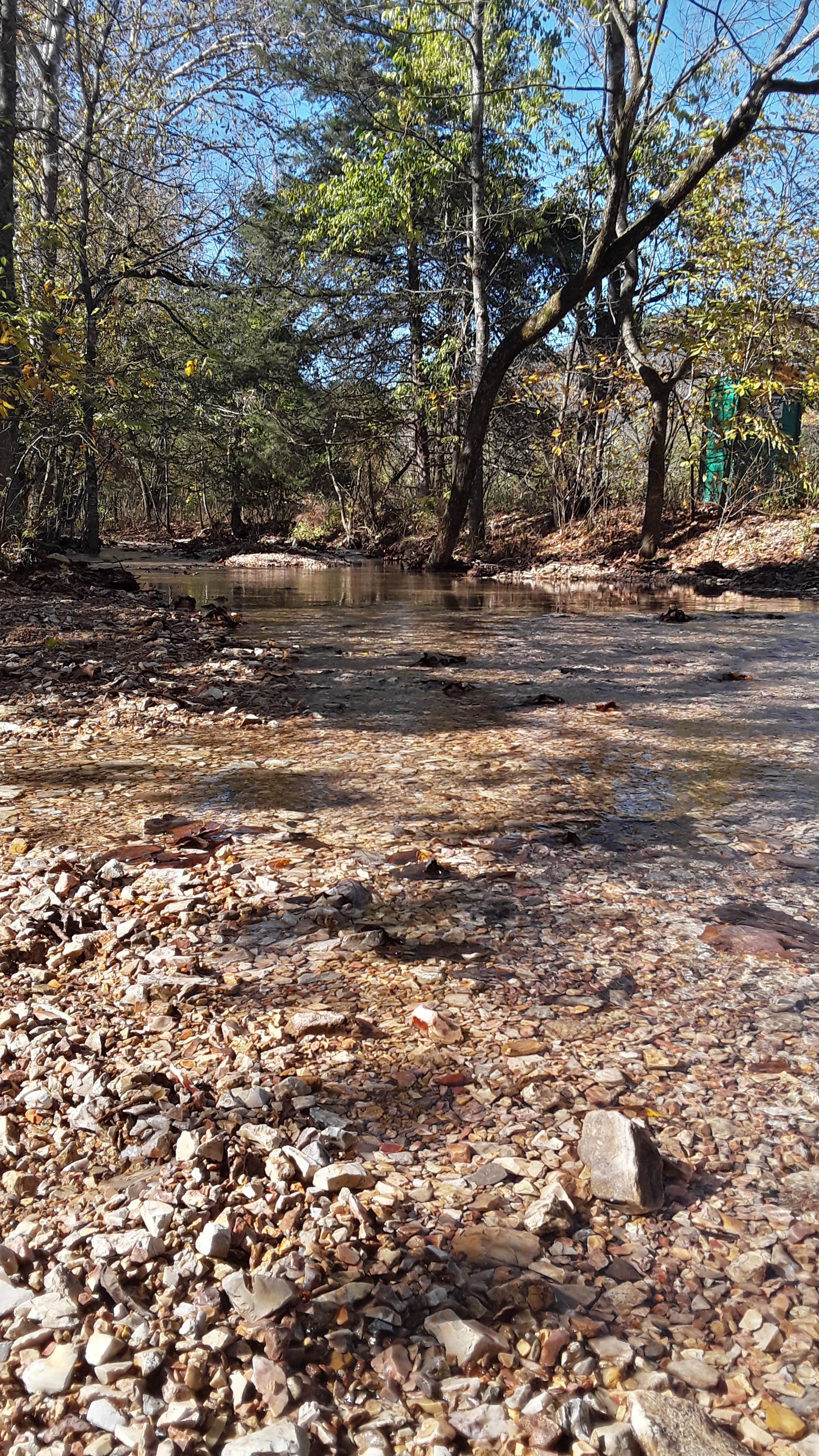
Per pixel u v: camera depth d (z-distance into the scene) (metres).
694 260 16.52
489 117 19.98
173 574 17.27
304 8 19.64
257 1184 1.54
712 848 3.17
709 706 5.66
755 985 2.23
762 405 16.95
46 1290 1.35
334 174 24.39
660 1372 1.23
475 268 19.47
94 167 18.92
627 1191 1.52
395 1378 1.22
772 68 13.46
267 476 29.36
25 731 4.80
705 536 18.20
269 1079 1.83
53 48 16.55
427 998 2.15
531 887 2.82
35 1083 1.82
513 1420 1.16
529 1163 1.60
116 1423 1.17
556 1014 2.09
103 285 17.53
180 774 4.05
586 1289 1.36
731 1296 1.35
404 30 18.19
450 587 15.43
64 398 12.38
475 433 18.53
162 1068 1.86
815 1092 1.81
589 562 18.36
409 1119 1.73
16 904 2.61
